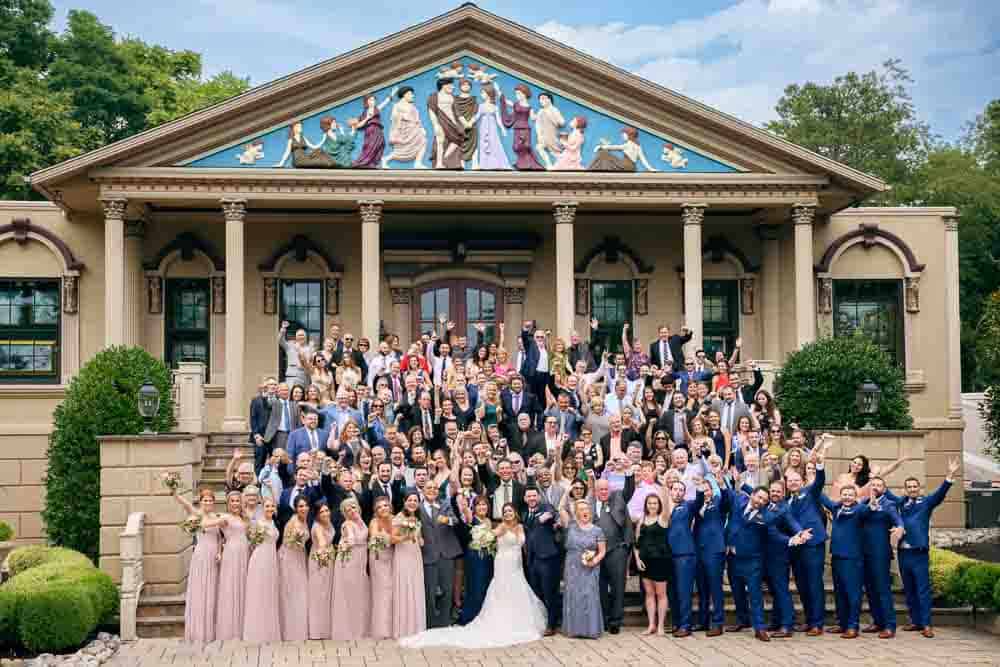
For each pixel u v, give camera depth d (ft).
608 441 61.11
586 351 75.51
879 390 65.77
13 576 57.47
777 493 51.57
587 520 51.62
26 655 49.29
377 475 52.49
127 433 63.57
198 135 81.15
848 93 199.82
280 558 51.01
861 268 94.43
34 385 87.10
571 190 83.97
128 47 163.12
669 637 51.47
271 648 49.34
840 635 52.19
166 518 56.65
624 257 95.40
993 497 94.27
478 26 82.94
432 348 73.67
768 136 83.71
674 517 51.75
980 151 195.31
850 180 84.74
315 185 82.02
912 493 53.42
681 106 83.97
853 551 52.06
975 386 162.40
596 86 84.28
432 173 82.53
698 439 56.08
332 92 82.38
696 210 84.89
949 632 53.47
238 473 51.85
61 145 132.46
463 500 52.47
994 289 164.14
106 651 49.24
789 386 75.92
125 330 85.56
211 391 89.76
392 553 51.21
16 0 148.36
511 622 50.98
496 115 83.92
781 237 94.12
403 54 82.84
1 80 139.54
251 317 91.86
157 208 88.38
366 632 51.52
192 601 50.52
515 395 64.69
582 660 46.85
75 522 62.90
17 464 85.71
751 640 50.90
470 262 93.91
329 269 92.43
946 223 94.89
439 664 46.19
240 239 81.51
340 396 61.93
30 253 88.22
